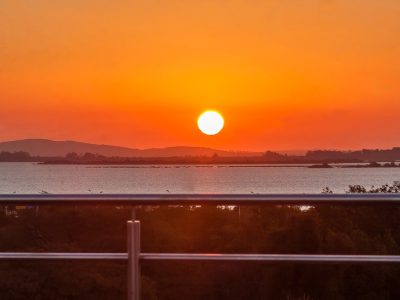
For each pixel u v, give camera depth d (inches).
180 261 161.5
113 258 163.6
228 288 224.5
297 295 254.2
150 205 161.6
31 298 224.4
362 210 351.3
